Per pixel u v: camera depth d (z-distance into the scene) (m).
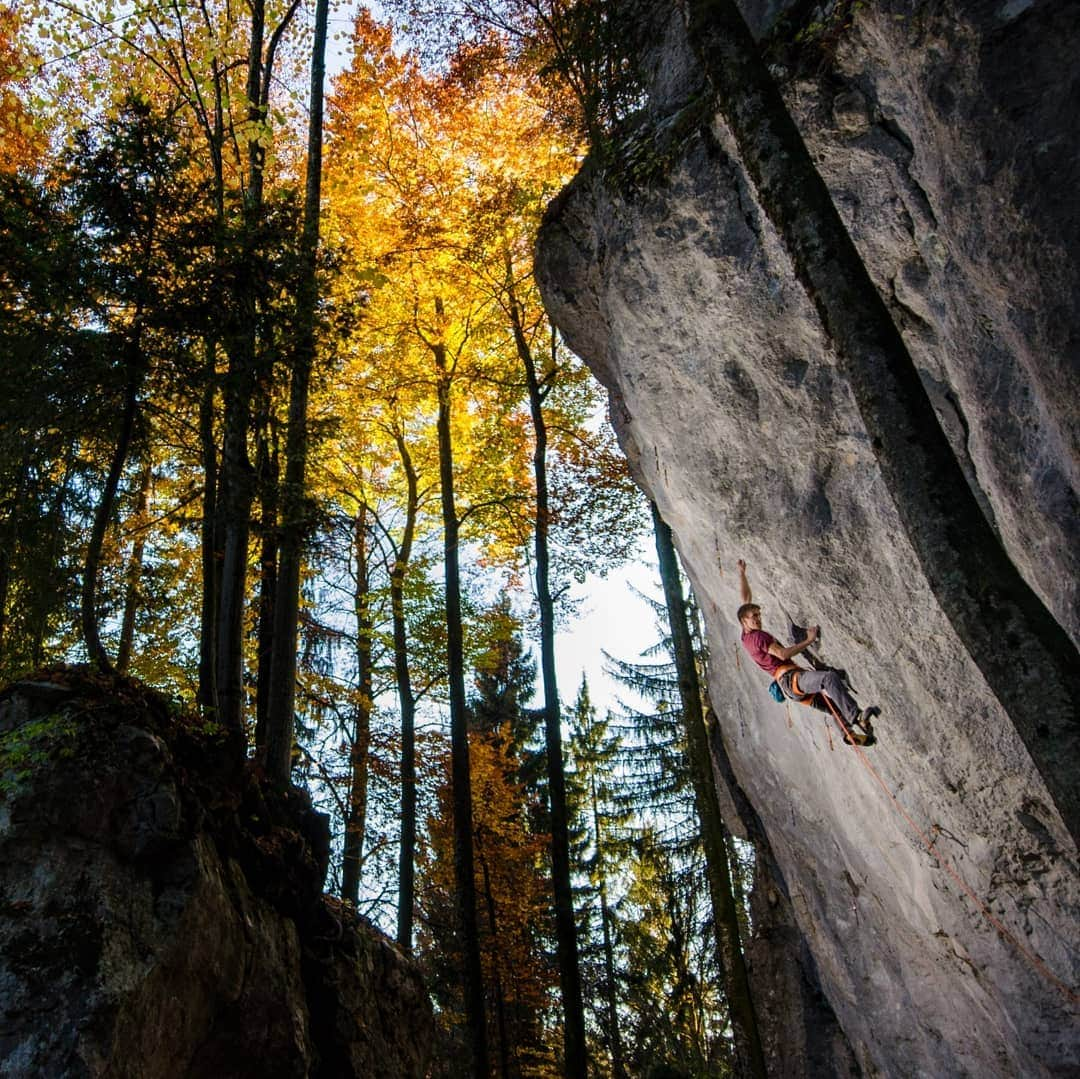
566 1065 14.29
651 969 26.62
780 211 4.90
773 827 12.66
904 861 8.88
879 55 7.28
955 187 6.32
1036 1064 7.93
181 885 8.75
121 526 12.69
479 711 31.86
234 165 15.80
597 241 10.75
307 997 11.10
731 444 9.41
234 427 11.85
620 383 11.34
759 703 11.50
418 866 22.11
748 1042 12.35
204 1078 9.11
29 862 8.15
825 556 8.52
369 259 17.42
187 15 14.95
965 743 7.59
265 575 15.92
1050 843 7.29
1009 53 5.88
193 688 16.25
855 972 11.04
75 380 10.26
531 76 15.47
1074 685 3.64
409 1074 12.88
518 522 19.14
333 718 19.06
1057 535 6.29
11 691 9.30
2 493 10.38
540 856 24.41
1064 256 5.61
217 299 10.91
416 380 19.22
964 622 3.94
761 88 5.18
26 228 10.10
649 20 10.86
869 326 4.49
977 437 6.94
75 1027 7.21
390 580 20.58
